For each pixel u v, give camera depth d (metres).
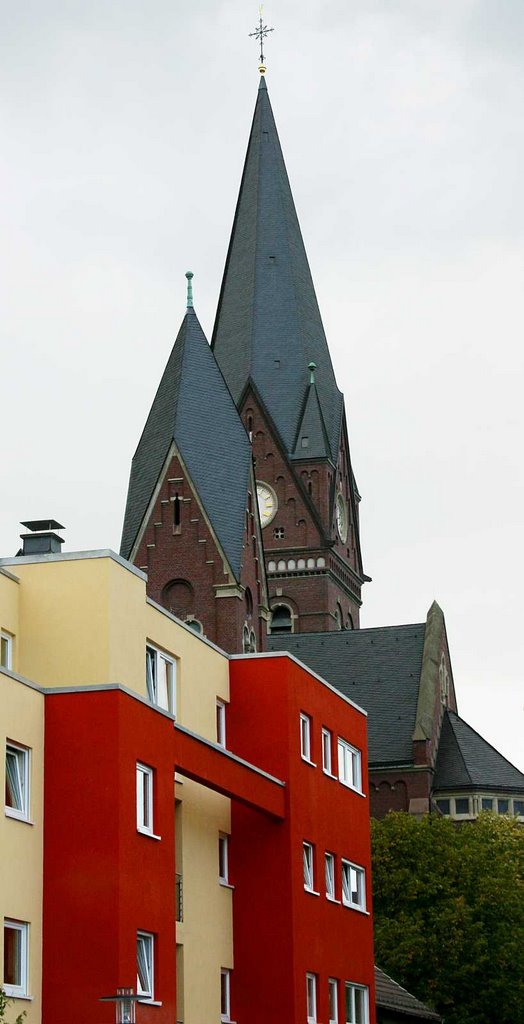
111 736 48.03
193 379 135.88
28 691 47.53
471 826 113.50
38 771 47.81
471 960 95.38
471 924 96.12
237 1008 58.91
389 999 79.25
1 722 45.72
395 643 149.12
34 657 51.91
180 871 55.56
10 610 51.69
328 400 166.00
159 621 56.56
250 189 171.62
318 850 63.38
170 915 50.31
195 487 131.75
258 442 161.88
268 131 173.75
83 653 51.69
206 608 129.25
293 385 163.62
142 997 41.34
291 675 62.38
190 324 138.12
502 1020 95.62
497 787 138.38
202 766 54.22
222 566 129.75
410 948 94.12
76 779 47.94
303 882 61.12
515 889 100.44
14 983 45.84
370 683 145.88
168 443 133.12
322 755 65.31
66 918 47.09
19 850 46.28
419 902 98.62
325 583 158.25
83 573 52.31
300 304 167.12
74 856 47.50
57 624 52.06
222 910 58.78
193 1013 55.25
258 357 164.50
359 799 70.00
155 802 50.19
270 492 160.75
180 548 131.00
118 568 53.03
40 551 60.31
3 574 51.31
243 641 130.00
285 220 170.50
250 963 59.16
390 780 137.88
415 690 143.88
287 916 59.31
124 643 53.00
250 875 59.94
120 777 47.84
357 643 150.12
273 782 59.84
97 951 46.78
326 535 159.00
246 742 61.53
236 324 166.62
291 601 158.38
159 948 49.34
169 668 57.75
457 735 143.25
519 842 114.75
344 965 65.06
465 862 99.62
